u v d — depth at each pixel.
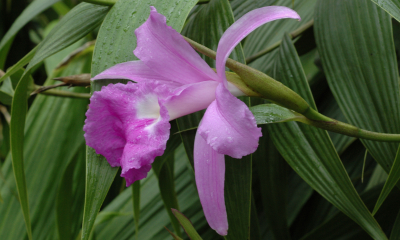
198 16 0.46
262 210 0.62
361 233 0.52
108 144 0.42
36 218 0.64
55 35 0.46
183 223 0.43
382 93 0.46
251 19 0.40
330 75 0.47
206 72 0.42
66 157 0.67
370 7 0.47
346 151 0.62
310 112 0.42
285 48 0.49
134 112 0.42
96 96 0.42
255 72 0.41
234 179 0.44
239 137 0.39
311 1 0.63
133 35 0.43
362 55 0.47
